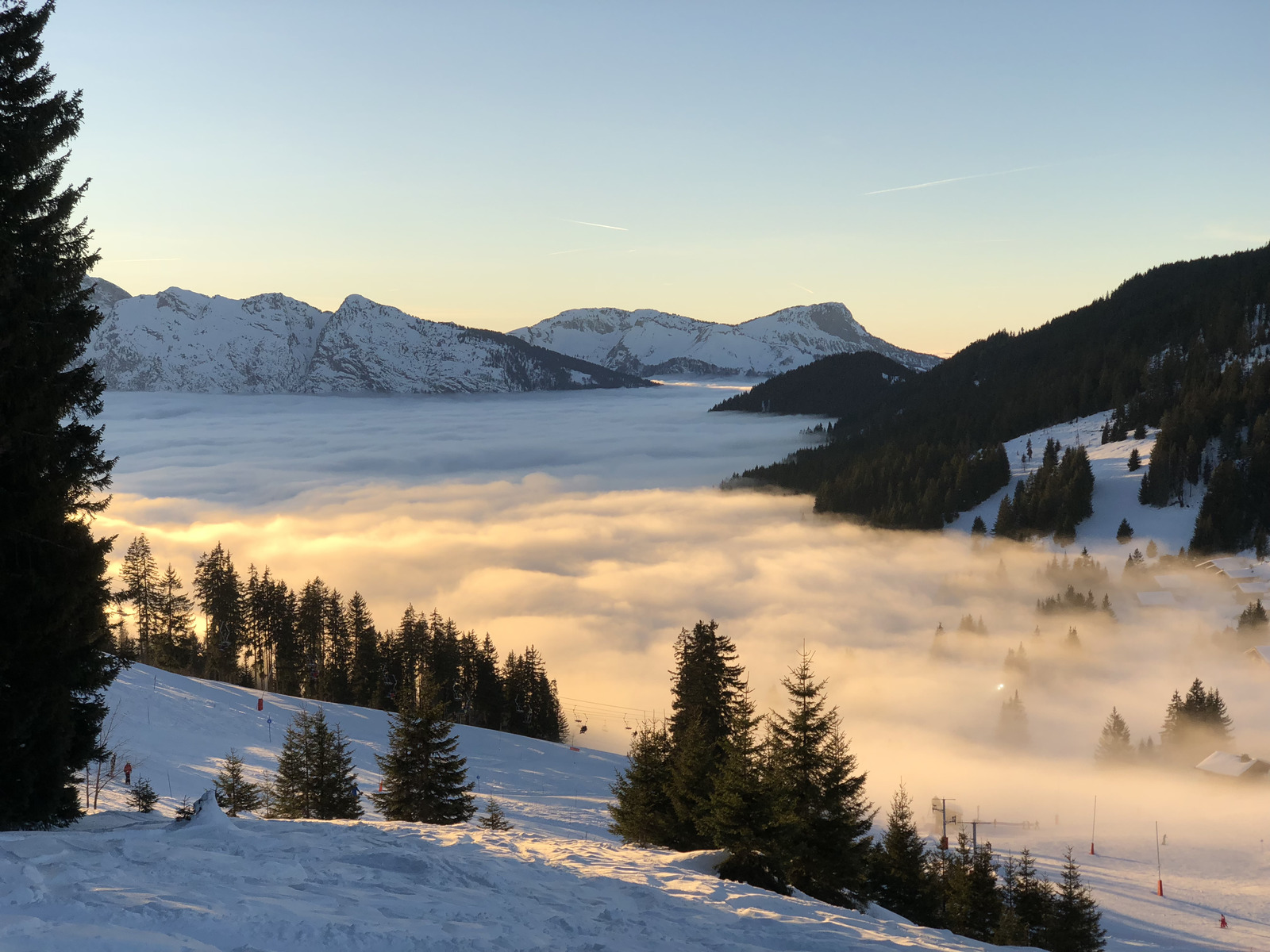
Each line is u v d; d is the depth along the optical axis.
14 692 16.97
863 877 27.45
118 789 34.09
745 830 22.42
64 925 8.12
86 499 18.75
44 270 17.94
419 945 9.23
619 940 11.03
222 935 8.61
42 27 18.42
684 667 46.84
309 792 36.94
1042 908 39.50
